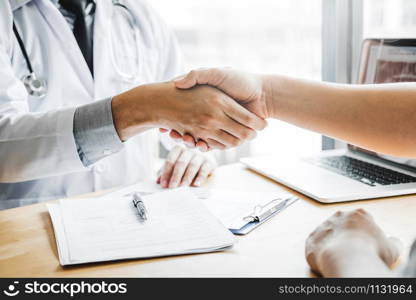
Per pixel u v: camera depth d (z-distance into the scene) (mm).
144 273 545
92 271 557
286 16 1669
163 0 1862
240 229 667
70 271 559
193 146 878
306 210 749
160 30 1355
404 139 689
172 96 820
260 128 855
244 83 818
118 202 765
